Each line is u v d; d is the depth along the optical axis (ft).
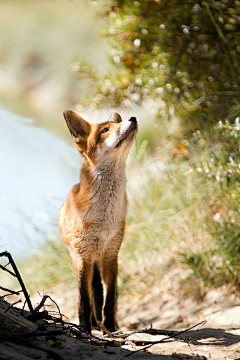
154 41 37.32
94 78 40.91
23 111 77.97
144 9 35.99
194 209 36.19
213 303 28.68
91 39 103.60
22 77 105.91
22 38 118.93
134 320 30.91
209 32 35.60
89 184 24.11
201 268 31.37
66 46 106.52
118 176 24.36
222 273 29.48
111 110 43.04
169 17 35.78
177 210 37.96
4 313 17.66
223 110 36.35
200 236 34.04
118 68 39.32
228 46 33.32
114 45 38.96
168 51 36.78
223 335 21.57
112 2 37.65
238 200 29.04
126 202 25.90
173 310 30.25
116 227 24.54
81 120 25.49
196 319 27.66
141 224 38.99
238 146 30.53
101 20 44.01
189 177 36.76
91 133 25.09
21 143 62.08
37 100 95.76
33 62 108.78
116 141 23.65
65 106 91.71
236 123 28.50
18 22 126.52
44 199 49.88
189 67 36.94
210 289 30.14
